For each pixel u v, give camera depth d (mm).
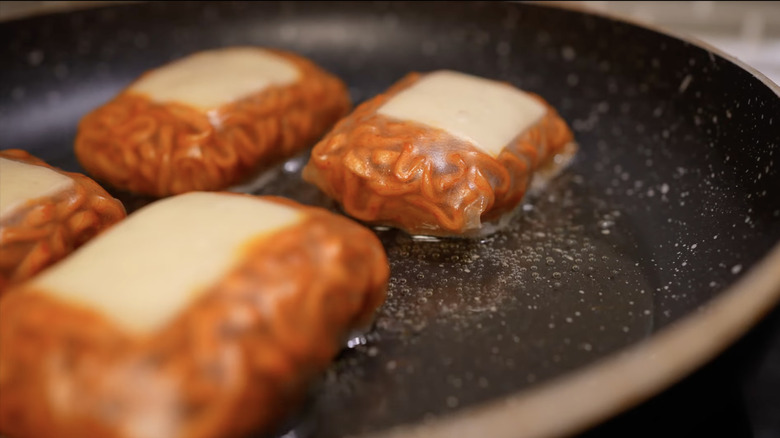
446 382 375
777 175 384
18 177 398
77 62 484
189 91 445
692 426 352
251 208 374
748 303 336
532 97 450
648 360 326
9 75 473
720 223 404
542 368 379
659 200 434
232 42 500
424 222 422
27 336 346
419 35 495
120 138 439
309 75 469
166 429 336
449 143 417
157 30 492
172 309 344
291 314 354
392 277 411
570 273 412
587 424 320
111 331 341
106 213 408
